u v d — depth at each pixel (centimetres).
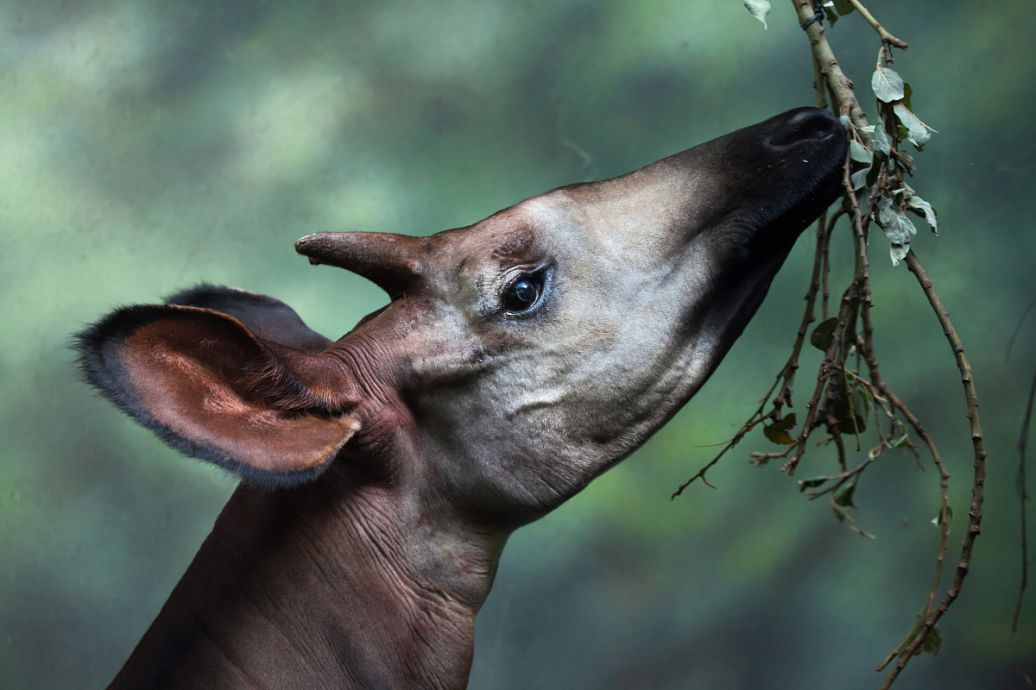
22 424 1164
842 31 1197
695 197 475
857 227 471
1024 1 1153
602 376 468
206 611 456
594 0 1238
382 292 1214
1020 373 1156
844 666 1196
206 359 407
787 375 524
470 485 470
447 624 473
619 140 1228
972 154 1155
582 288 469
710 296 474
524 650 1200
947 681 1157
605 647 1202
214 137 1234
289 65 1247
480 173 1232
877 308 1194
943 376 1180
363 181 1228
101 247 1201
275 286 1208
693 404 1238
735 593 1216
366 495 461
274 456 405
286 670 449
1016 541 1156
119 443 1164
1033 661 1124
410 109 1242
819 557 1221
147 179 1219
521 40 1245
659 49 1232
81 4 1253
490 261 464
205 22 1248
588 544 1225
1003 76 1152
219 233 1209
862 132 483
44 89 1235
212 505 1152
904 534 1202
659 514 1232
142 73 1241
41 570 1130
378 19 1252
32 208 1207
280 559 456
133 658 460
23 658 1110
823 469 1224
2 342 1176
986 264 1157
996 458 1171
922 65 1178
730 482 1233
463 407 466
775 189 468
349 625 455
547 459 469
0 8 1246
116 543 1143
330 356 451
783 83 1212
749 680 1199
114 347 388
